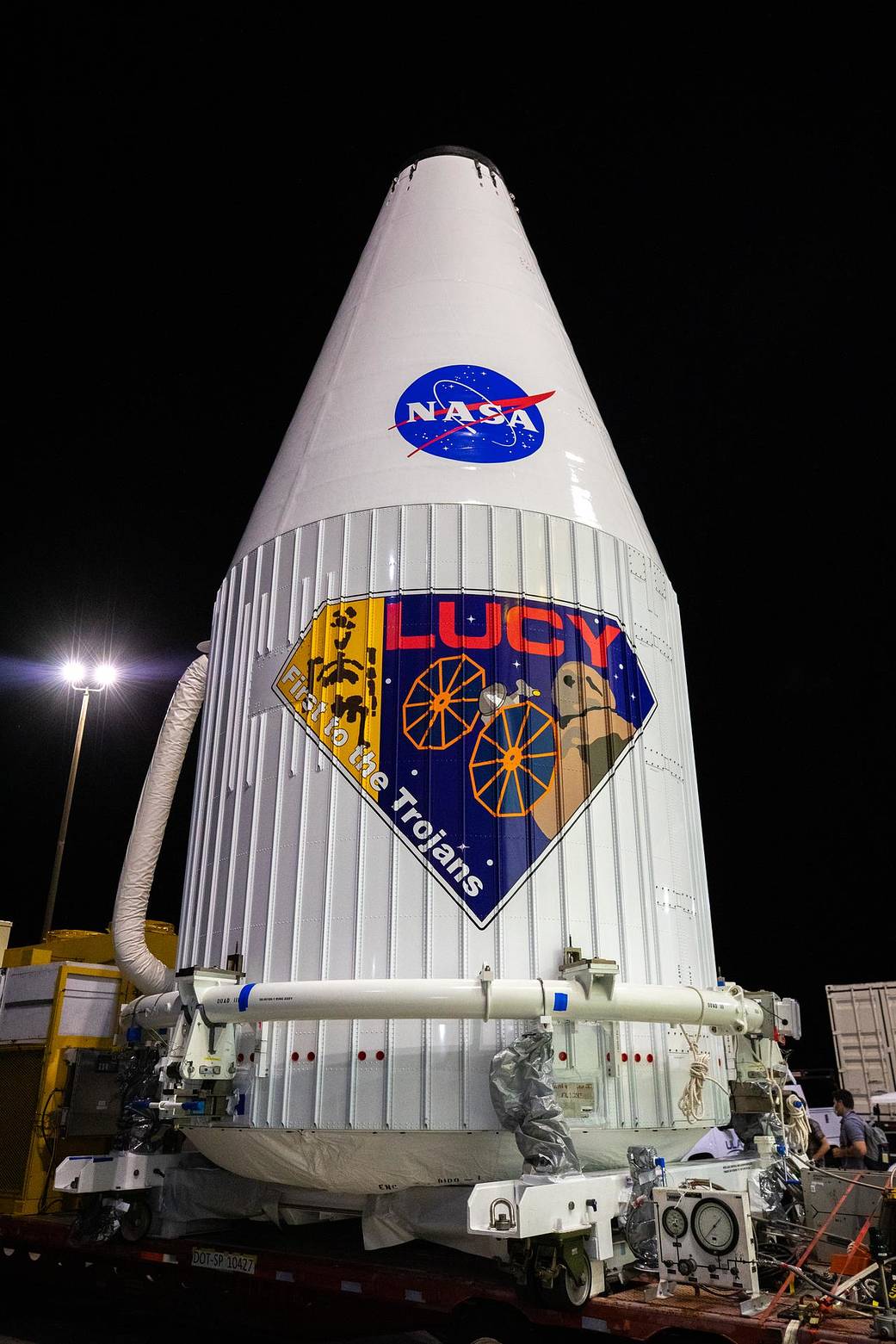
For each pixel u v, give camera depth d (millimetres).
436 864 7559
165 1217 8469
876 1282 6059
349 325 11422
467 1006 6754
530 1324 6207
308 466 9906
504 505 8891
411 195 12789
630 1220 6418
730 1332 5477
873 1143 13422
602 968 6988
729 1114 8242
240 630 9492
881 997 19906
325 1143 7137
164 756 10805
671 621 10070
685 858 8805
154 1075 8703
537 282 12141
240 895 8250
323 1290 7102
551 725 8125
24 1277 9977
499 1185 5949
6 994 12641
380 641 8367
